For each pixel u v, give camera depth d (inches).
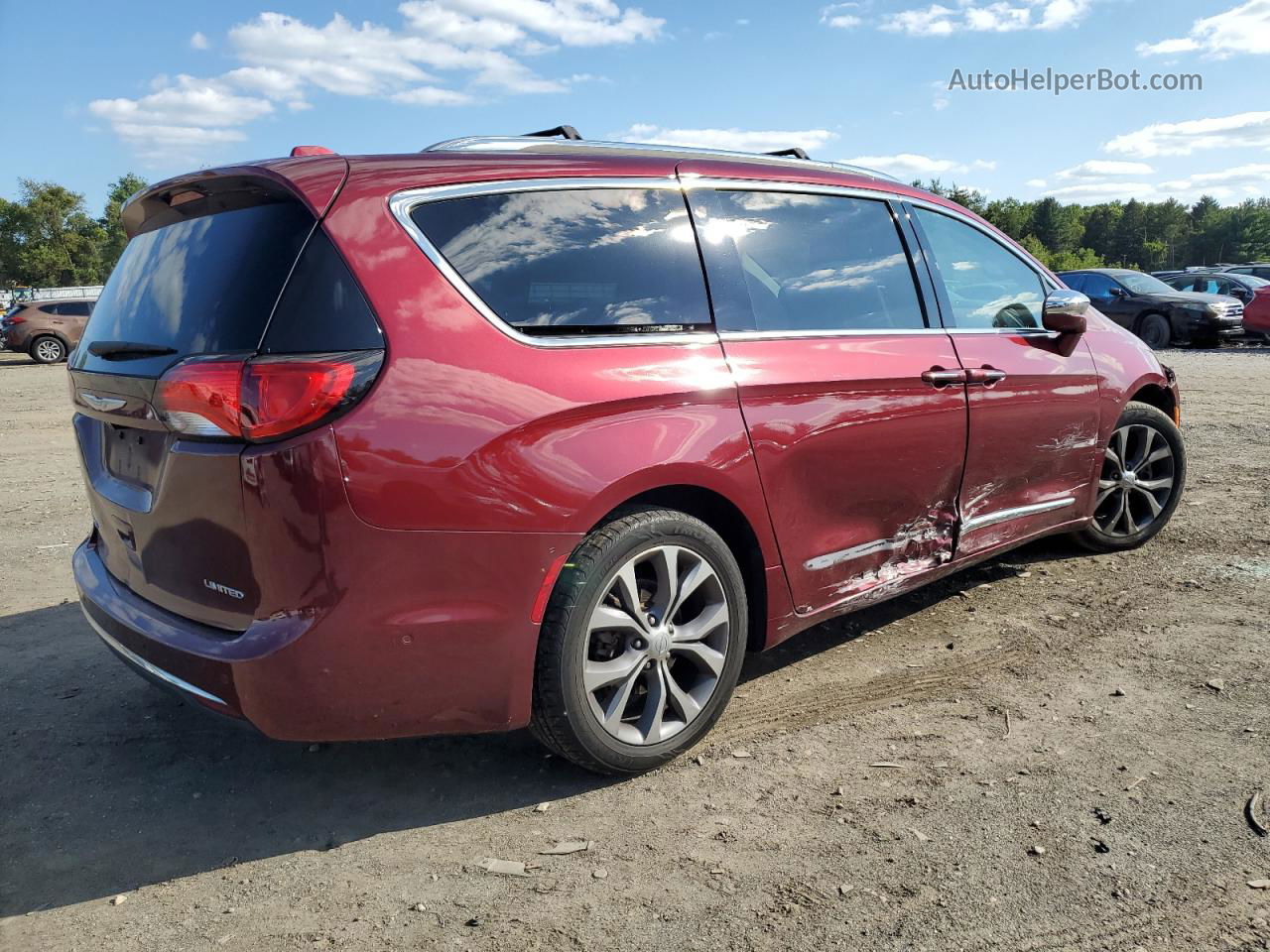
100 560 117.5
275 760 112.7
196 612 94.7
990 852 88.9
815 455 118.8
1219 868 85.2
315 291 88.5
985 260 157.1
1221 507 213.0
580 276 103.4
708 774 106.0
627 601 102.0
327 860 92.0
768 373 113.8
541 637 97.4
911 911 80.8
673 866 88.9
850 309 129.3
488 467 91.0
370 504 85.7
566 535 95.5
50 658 144.6
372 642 87.8
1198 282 839.7
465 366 91.8
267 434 83.9
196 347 92.1
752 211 122.9
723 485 108.5
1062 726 114.0
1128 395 173.0
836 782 103.0
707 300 113.3
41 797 104.6
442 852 92.7
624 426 100.5
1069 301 154.5
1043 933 77.5
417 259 93.2
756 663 137.4
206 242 99.0
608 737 102.4
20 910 85.0
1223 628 142.6
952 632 146.7
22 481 289.9
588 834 95.0
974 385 140.3
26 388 633.0
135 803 103.3
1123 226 7790.4
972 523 145.2
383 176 95.6
